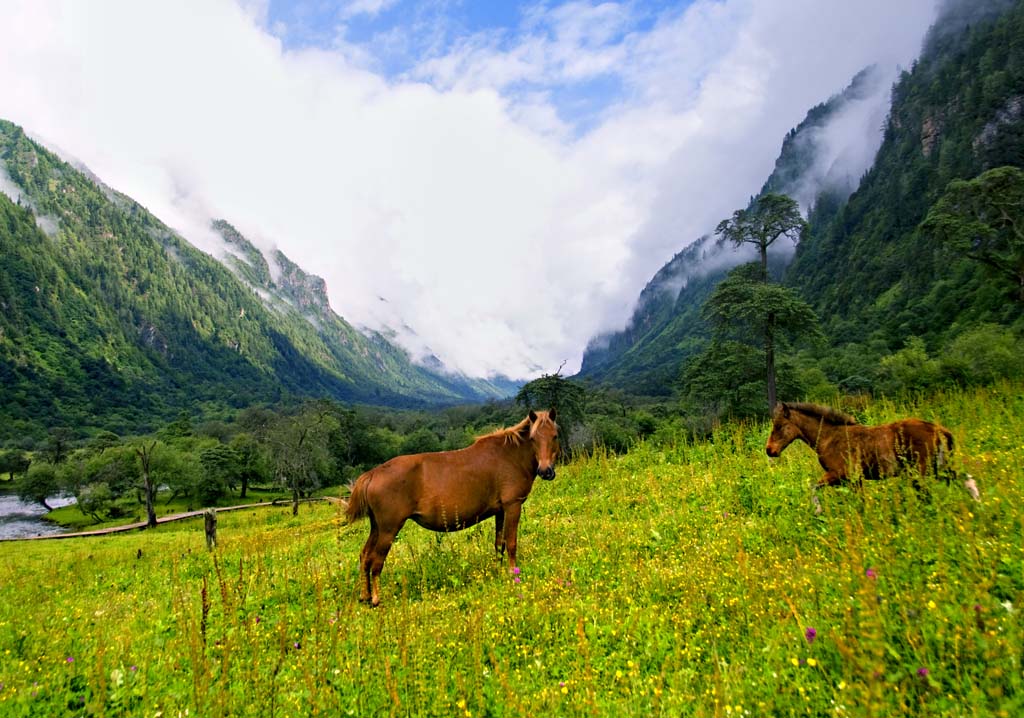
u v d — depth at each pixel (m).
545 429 8.80
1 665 5.95
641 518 10.62
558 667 4.88
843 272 193.25
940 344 91.00
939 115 194.75
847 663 3.94
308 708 4.41
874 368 68.88
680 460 16.38
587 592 6.70
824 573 5.48
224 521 51.09
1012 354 41.22
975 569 4.76
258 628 6.54
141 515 79.88
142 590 11.66
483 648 5.30
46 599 11.01
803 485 9.68
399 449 117.00
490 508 8.74
